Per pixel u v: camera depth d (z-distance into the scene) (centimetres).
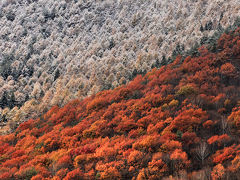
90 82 11569
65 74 14388
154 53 13000
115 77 11388
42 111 9162
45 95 10531
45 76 13975
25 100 10919
